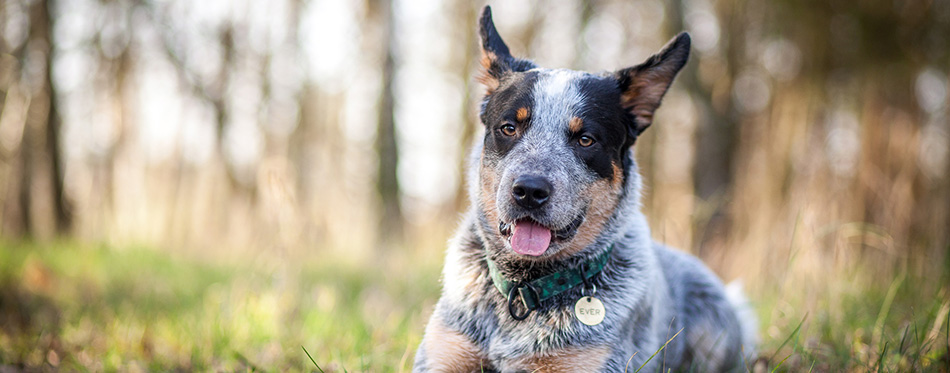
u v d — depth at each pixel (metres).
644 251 4.14
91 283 8.70
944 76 10.38
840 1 11.23
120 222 15.56
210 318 6.23
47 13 14.49
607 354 3.72
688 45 4.11
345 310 6.90
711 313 4.79
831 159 8.19
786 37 12.49
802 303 5.66
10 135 14.61
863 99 10.84
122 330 5.97
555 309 3.79
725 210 9.84
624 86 4.14
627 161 4.14
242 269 9.73
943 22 10.62
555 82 3.95
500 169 3.81
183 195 16.59
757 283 7.32
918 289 6.22
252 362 4.95
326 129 18.36
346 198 17.73
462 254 4.13
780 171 11.83
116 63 15.96
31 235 14.30
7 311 6.88
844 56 11.58
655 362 4.18
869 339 5.03
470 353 3.88
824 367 4.50
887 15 10.88
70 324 6.21
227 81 16.58
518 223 3.69
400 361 4.74
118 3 15.48
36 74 14.59
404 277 8.61
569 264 3.87
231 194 16.03
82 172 17.03
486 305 3.91
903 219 7.19
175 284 8.85
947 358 4.29
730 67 13.59
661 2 13.92
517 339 3.78
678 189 15.50
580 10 16.14
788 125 12.38
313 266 10.06
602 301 3.84
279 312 6.18
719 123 13.04
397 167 14.59
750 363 4.69
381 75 14.73
